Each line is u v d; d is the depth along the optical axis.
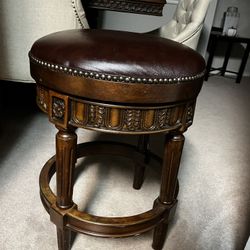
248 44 2.61
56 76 0.49
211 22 2.46
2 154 1.11
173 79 0.49
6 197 0.89
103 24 2.32
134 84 0.47
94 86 0.47
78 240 0.77
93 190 0.97
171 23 1.20
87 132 1.37
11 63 1.04
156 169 0.88
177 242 0.80
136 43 0.54
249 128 1.70
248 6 2.91
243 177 1.16
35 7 0.92
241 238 0.83
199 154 1.31
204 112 1.88
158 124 0.53
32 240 0.75
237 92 2.43
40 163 1.08
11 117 1.42
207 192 1.03
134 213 0.88
